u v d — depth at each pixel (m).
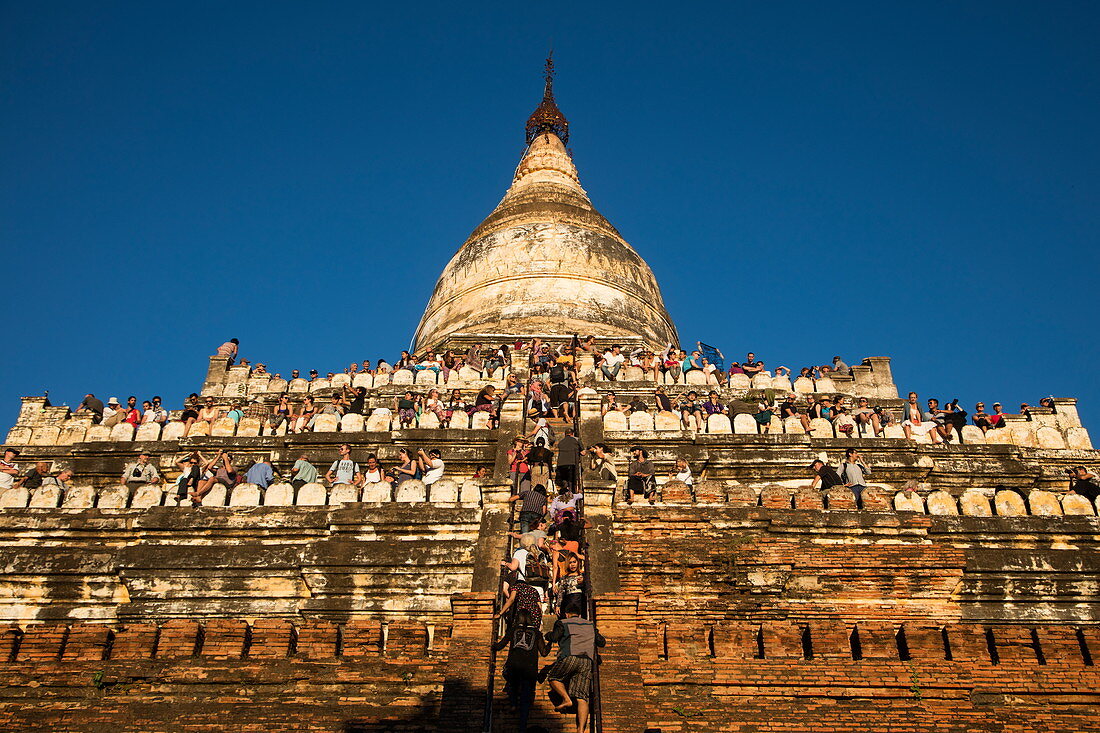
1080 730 19.95
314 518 25.30
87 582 24.53
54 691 21.06
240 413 33.88
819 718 19.89
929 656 20.83
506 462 28.78
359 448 31.83
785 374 38.91
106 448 32.53
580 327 46.22
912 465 31.42
